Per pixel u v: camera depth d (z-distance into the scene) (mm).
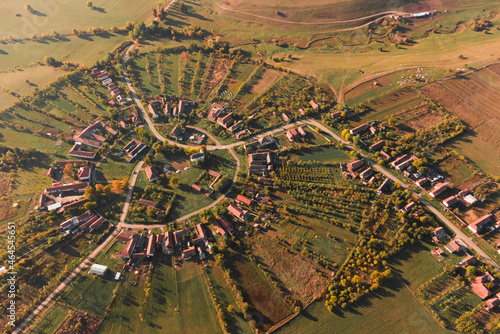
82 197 126250
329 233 113688
